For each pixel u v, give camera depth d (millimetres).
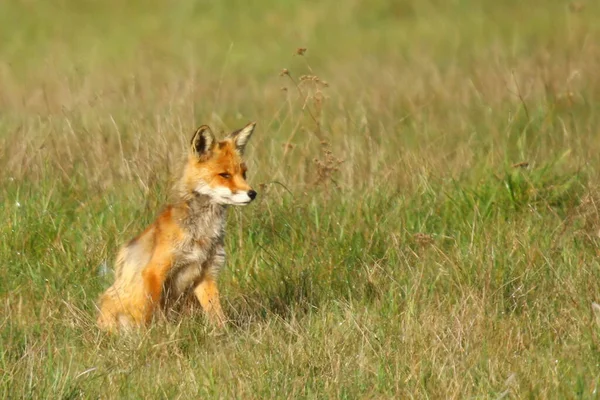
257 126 25312
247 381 12852
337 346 13836
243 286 16812
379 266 16484
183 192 15562
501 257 16562
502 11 46688
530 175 19938
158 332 14516
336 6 49719
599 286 15594
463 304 14672
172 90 26125
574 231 17453
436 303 15328
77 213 18984
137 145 19766
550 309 15047
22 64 40281
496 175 20078
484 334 14141
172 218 15375
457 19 46250
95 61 39188
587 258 16672
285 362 13344
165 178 18734
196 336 14664
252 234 18047
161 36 46062
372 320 14781
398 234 17594
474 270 16219
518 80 28641
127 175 19703
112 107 27562
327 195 19141
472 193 19266
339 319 14992
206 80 33812
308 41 44344
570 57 30891
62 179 19938
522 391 12414
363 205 18797
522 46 36812
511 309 15430
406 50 40594
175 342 14148
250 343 14219
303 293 16250
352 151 20562
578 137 21828
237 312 15727
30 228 17875
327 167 19359
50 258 17250
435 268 16562
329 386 12594
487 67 31875
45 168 19672
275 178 19750
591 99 26922
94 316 15492
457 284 16000
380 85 31188
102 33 46719
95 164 20359
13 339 14102
